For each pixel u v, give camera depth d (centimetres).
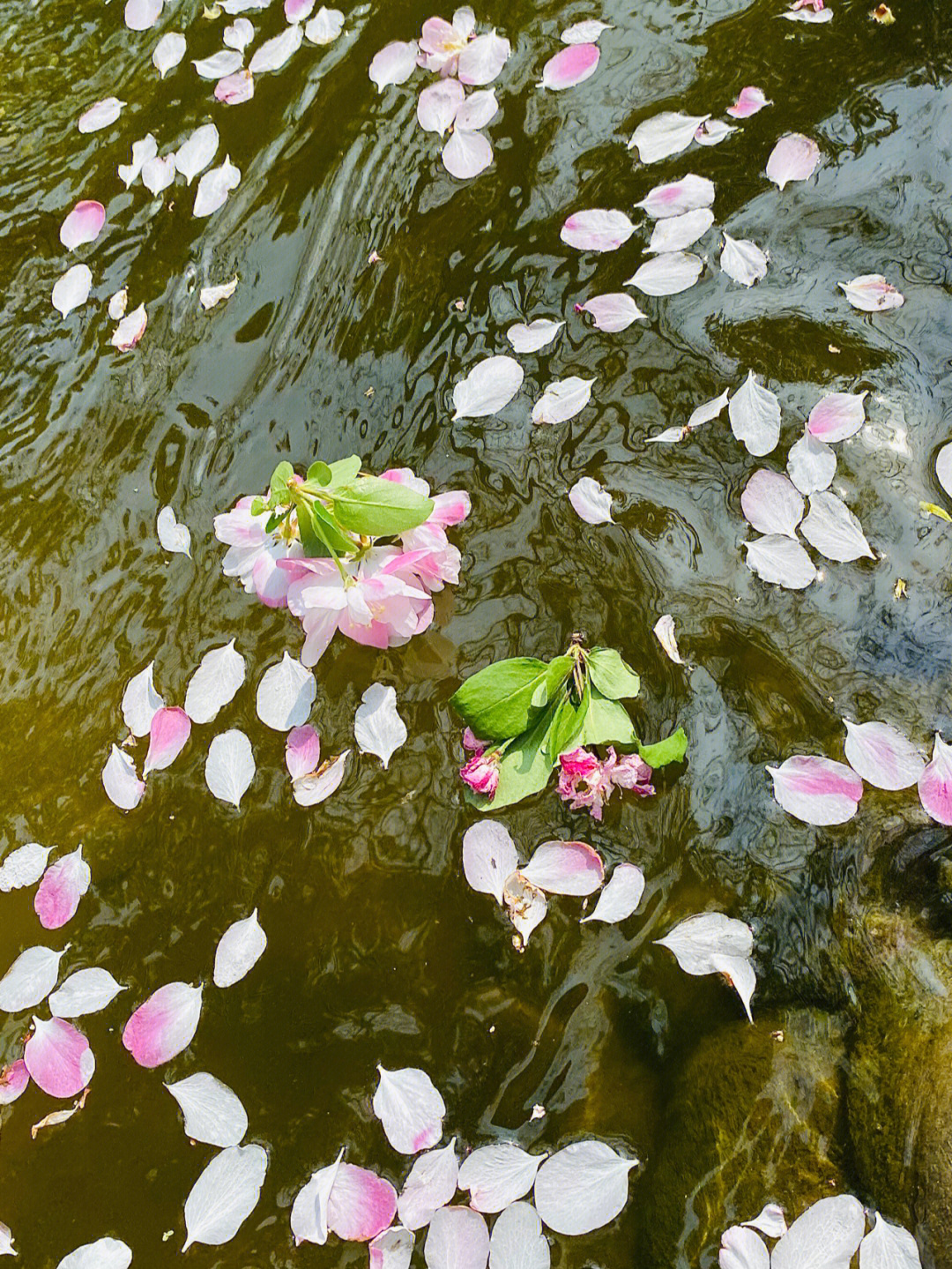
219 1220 37
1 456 50
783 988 37
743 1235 35
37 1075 40
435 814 41
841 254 46
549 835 40
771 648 41
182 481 48
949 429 43
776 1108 36
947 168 47
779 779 39
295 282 50
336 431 47
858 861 38
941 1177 34
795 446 43
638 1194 36
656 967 38
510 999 39
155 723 43
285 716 43
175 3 58
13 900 42
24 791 44
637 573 43
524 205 49
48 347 52
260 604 45
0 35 60
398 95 53
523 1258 36
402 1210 37
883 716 39
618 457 44
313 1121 38
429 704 42
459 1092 38
